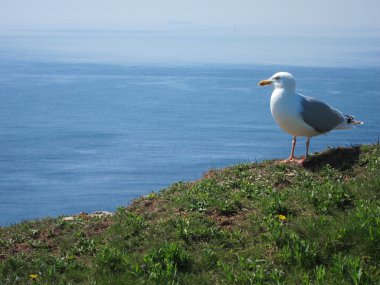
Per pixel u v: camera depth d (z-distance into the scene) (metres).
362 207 9.63
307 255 8.64
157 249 9.47
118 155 117.38
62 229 11.47
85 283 8.90
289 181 12.27
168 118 168.12
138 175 97.19
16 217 70.25
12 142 136.25
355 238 8.79
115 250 9.65
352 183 11.44
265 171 13.14
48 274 9.32
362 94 191.75
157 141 132.75
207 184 12.42
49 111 188.25
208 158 108.94
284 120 13.66
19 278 9.34
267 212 10.56
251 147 117.81
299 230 9.50
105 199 80.38
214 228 10.15
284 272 8.54
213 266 9.03
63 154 120.88
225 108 184.25
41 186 90.94
